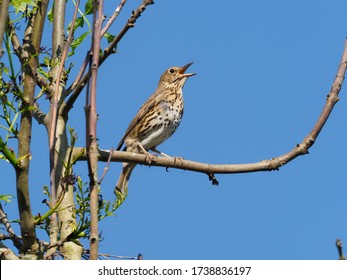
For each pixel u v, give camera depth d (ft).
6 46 32.50
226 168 43.57
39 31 34.32
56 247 36.11
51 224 35.63
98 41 29.45
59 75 34.17
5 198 35.58
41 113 43.29
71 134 34.94
